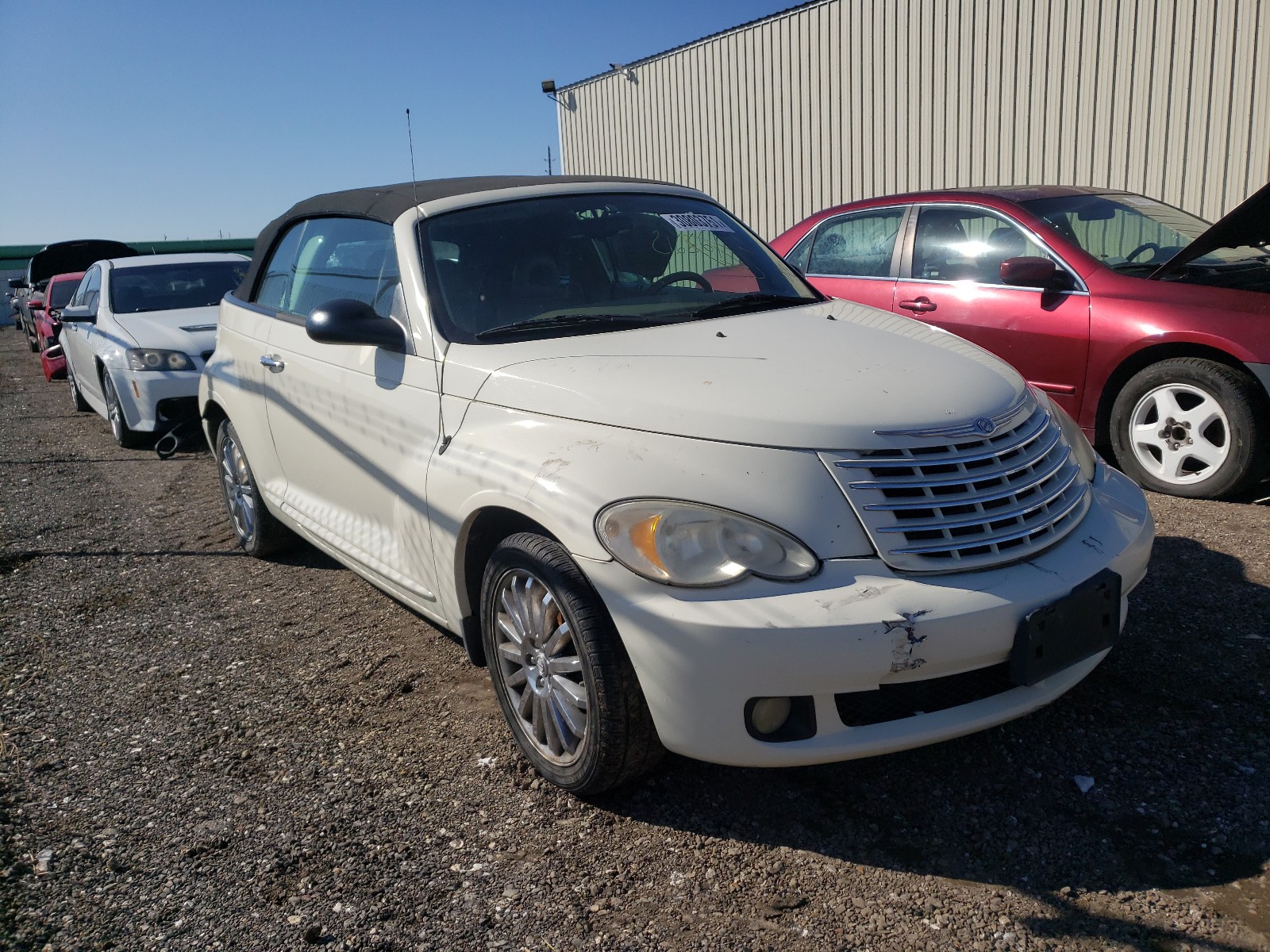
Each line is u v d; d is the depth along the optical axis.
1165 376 4.96
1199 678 3.16
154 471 7.57
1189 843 2.42
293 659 3.90
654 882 2.42
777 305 3.67
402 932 2.30
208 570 5.09
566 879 2.45
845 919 2.25
